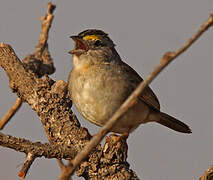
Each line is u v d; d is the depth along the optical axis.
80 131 9.69
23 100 10.65
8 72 10.91
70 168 5.25
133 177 8.80
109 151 8.84
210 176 8.16
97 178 8.77
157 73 4.87
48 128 9.90
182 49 4.71
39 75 12.02
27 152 8.37
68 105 10.31
